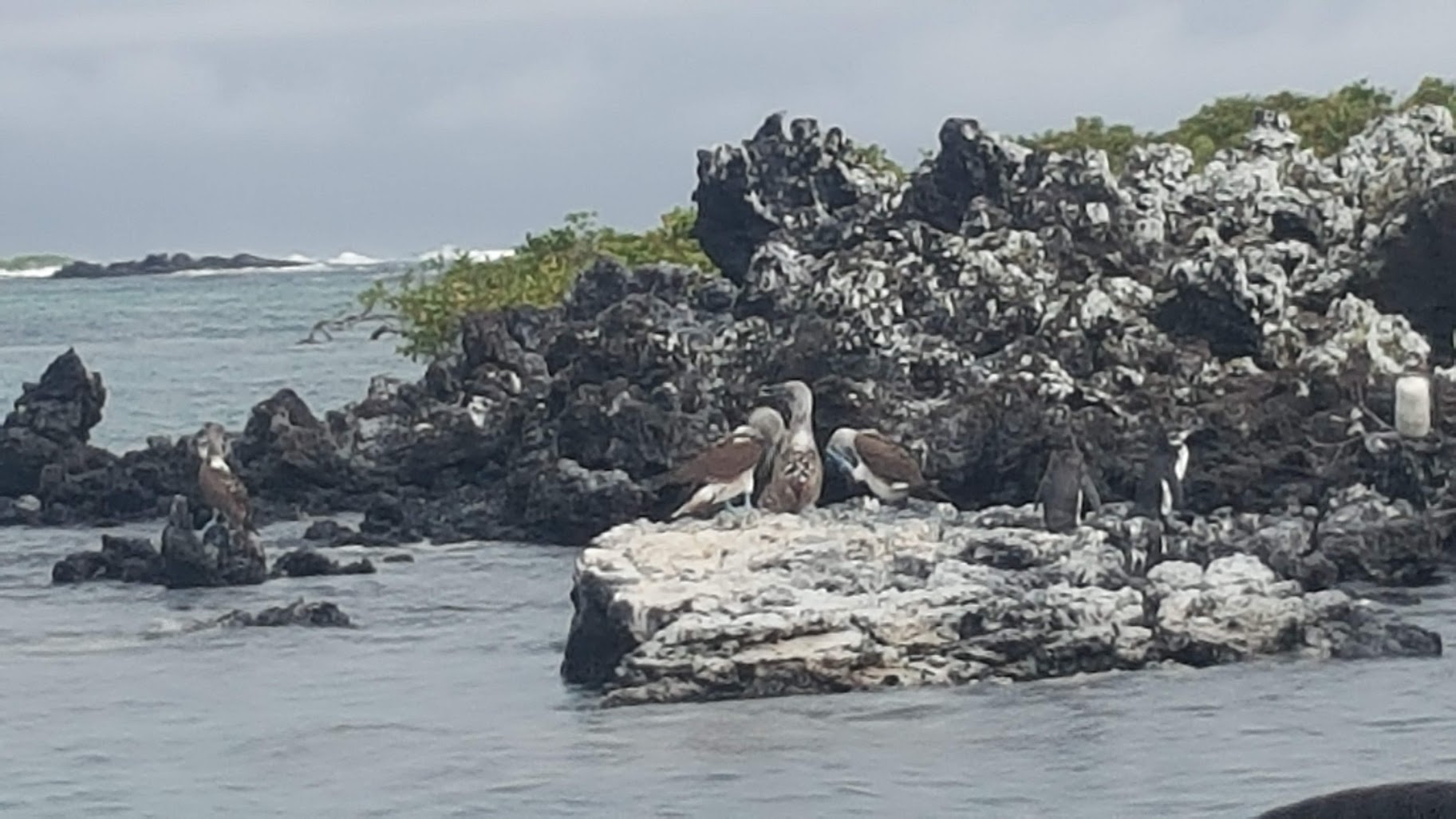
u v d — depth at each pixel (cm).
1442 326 3778
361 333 10288
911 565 2580
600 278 4469
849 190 4391
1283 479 3328
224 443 3619
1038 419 3400
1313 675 2414
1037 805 1983
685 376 3762
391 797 2089
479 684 2545
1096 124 5912
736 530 2742
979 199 4019
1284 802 1970
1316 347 3562
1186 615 2488
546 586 3212
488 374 4134
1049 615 2438
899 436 3466
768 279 4009
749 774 2102
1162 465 2928
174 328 12044
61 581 3422
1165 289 3756
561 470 3650
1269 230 3944
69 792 2156
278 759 2247
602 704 2380
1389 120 4172
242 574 3328
